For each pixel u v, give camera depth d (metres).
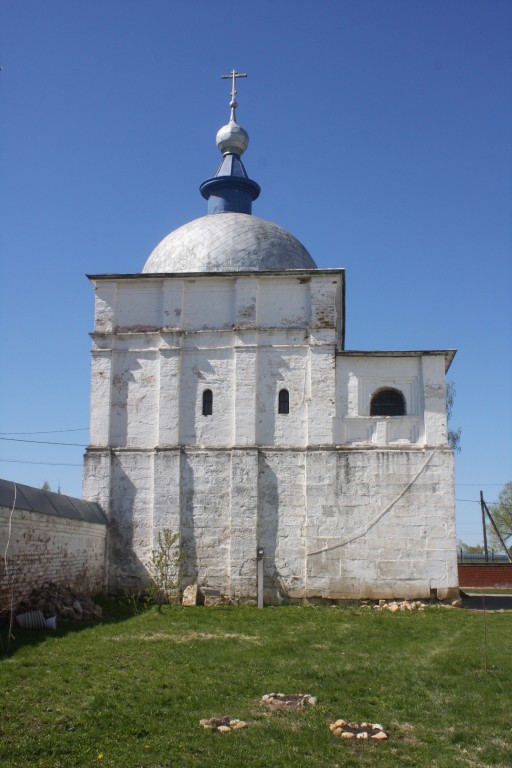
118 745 8.69
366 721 9.84
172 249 28.28
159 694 10.84
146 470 24.53
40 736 8.87
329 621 19.34
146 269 28.91
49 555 19.19
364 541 23.38
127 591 23.70
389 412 24.61
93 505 23.70
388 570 23.17
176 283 25.67
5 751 8.36
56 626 16.92
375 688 11.52
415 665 13.31
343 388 24.59
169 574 23.50
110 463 24.53
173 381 24.91
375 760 8.38
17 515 17.20
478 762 8.43
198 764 8.11
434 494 23.52
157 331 25.44
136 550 23.98
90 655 13.44
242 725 9.46
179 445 24.48
